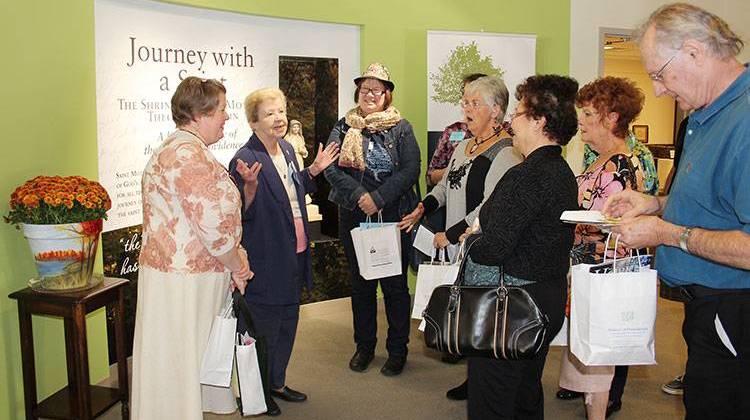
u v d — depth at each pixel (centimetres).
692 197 173
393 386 371
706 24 166
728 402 174
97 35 362
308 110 490
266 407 266
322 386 370
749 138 158
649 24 174
